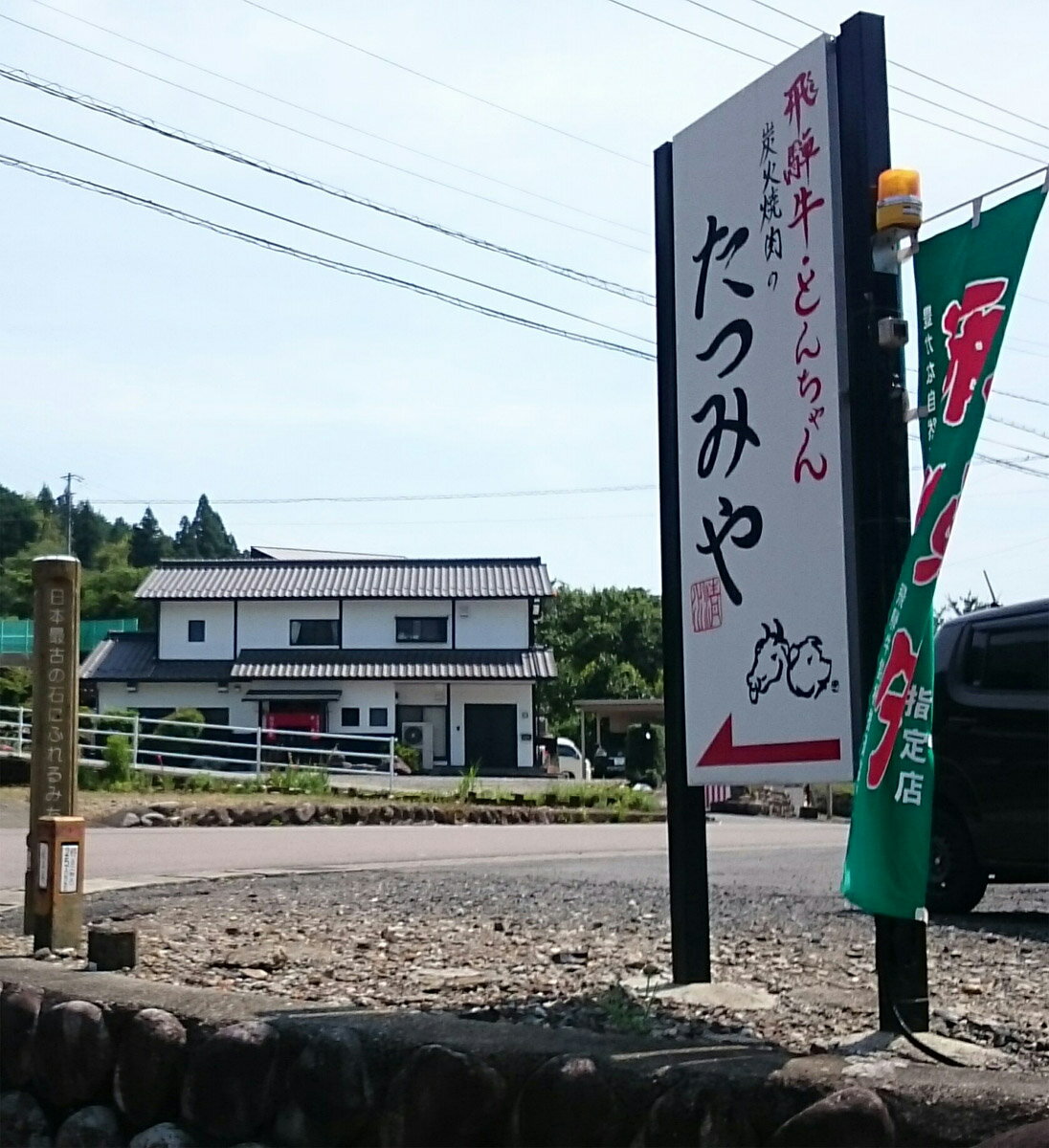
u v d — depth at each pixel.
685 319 4.71
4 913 6.99
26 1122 4.35
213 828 17.17
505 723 39.03
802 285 4.16
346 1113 3.65
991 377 3.35
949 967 5.44
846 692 3.91
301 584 40.62
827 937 6.21
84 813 17.34
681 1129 3.17
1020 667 7.47
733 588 4.41
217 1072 3.85
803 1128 3.00
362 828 17.42
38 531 74.00
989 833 7.44
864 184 3.96
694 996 4.41
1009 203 3.41
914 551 3.48
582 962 5.39
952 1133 2.89
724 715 4.42
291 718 38.69
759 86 4.39
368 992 4.70
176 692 39.03
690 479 4.64
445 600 39.75
